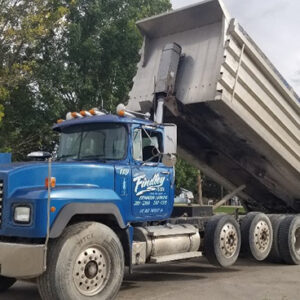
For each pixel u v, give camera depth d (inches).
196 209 242.4
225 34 224.1
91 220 175.2
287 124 270.1
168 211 206.5
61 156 199.8
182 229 213.6
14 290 203.0
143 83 252.5
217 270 252.4
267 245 257.9
